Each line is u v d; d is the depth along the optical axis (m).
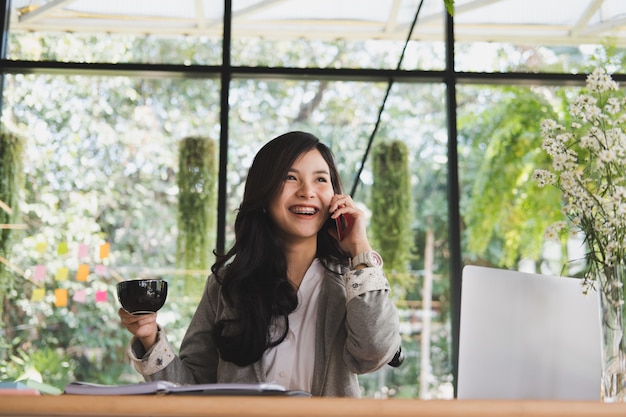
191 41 3.97
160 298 1.46
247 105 3.92
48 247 3.74
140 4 4.01
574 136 1.81
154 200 3.80
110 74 3.93
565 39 4.04
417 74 3.94
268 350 1.76
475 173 3.89
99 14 3.99
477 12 4.06
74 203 3.79
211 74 3.93
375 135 3.91
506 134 3.94
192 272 3.73
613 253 1.62
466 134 3.94
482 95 3.99
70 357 3.64
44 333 3.66
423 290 3.76
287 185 1.81
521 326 1.62
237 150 3.86
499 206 3.85
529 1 4.08
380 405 0.98
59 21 3.97
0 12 3.93
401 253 3.78
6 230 3.74
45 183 3.80
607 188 1.71
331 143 3.90
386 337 1.66
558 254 3.79
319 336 1.75
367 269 1.69
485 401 0.99
